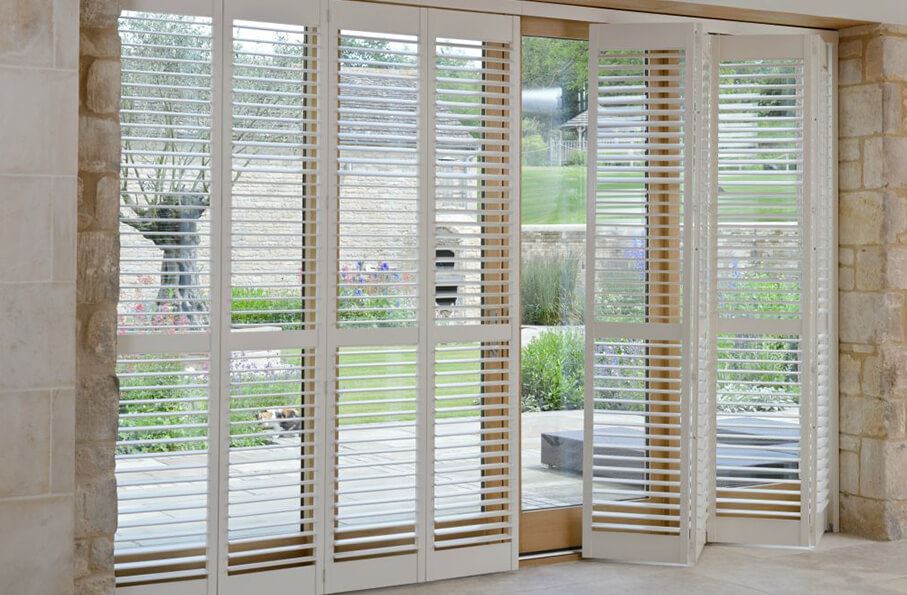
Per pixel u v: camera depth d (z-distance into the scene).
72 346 3.28
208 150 4.43
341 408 4.73
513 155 5.06
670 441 5.44
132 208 4.32
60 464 3.27
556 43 5.36
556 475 5.39
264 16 4.51
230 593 4.45
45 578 3.26
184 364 4.40
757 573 5.09
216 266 4.43
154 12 4.31
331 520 4.67
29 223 3.22
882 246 5.75
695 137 5.23
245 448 4.50
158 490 4.38
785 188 5.53
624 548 5.27
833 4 5.57
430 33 4.87
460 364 5.00
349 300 4.74
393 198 4.80
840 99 5.95
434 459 4.89
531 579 4.96
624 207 5.35
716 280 5.56
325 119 4.64
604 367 5.30
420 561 4.87
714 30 5.62
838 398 5.96
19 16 3.19
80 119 3.53
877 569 5.19
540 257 5.36
